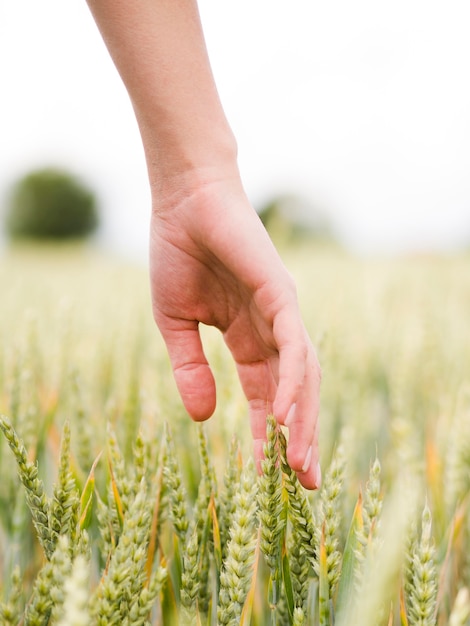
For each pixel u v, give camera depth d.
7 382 0.80
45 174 19.20
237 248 0.61
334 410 1.06
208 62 0.63
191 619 0.56
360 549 0.53
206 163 0.62
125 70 0.63
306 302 1.68
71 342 1.00
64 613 0.50
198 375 0.67
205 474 0.63
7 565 0.70
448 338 1.36
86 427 0.75
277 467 0.56
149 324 1.54
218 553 0.60
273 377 0.66
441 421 0.86
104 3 0.61
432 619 0.54
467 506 0.72
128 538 0.52
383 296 2.14
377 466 0.55
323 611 0.54
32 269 4.75
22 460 0.54
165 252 0.65
